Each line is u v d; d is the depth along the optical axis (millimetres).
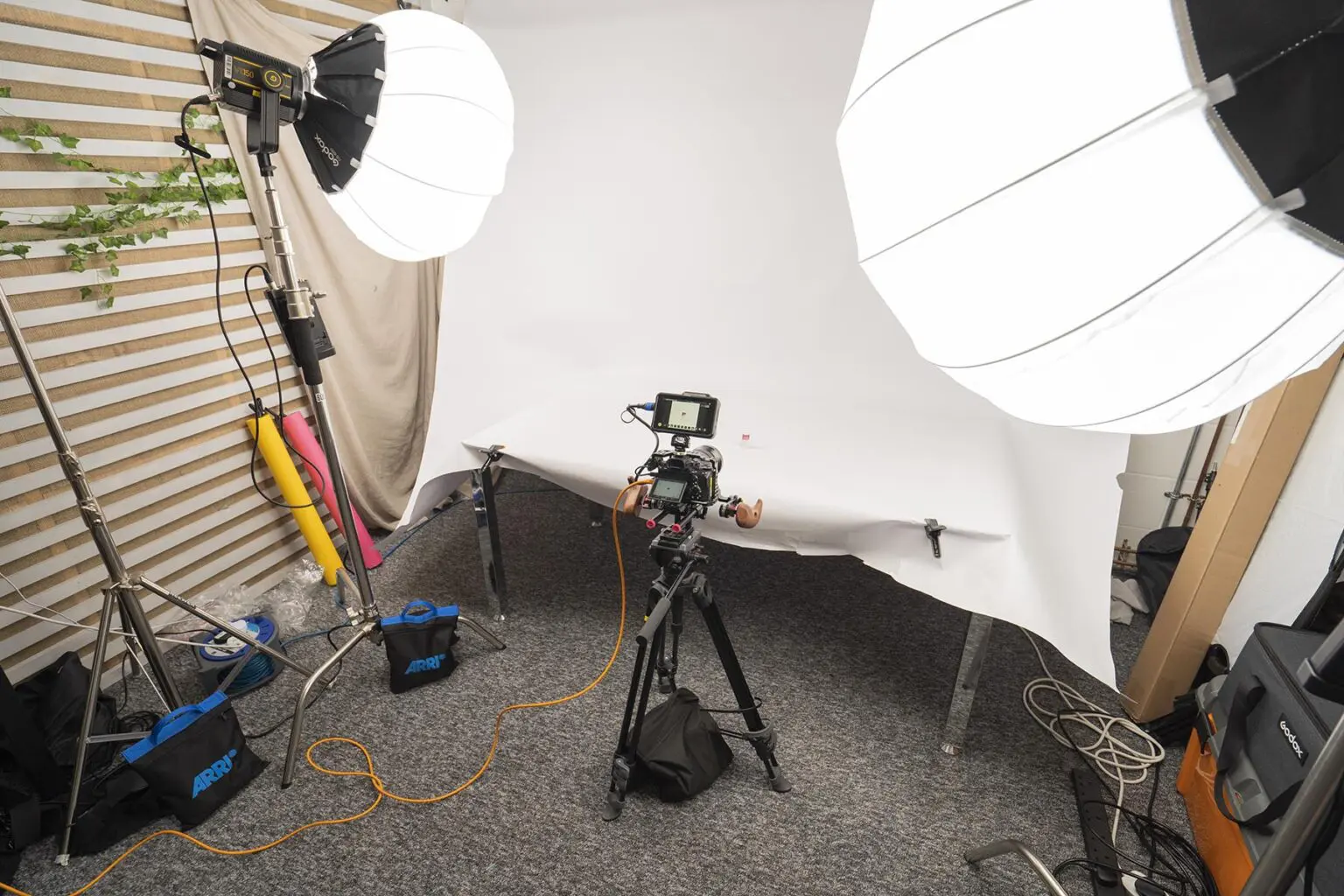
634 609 2322
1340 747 648
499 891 1372
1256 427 1532
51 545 1815
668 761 1542
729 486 1771
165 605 2117
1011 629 2230
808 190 2301
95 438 1878
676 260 2494
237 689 1915
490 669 2018
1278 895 731
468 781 1626
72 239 1762
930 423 2207
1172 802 1574
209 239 2102
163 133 1930
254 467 2340
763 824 1521
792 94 2225
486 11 2439
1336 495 1384
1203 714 1472
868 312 2355
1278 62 375
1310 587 1438
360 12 2492
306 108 1377
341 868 1419
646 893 1366
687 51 2281
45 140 1672
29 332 1705
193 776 1497
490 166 1569
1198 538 1705
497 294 2639
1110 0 391
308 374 1570
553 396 2527
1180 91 391
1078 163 424
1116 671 2020
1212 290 451
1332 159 388
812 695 1932
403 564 2607
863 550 1691
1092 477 1870
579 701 1890
